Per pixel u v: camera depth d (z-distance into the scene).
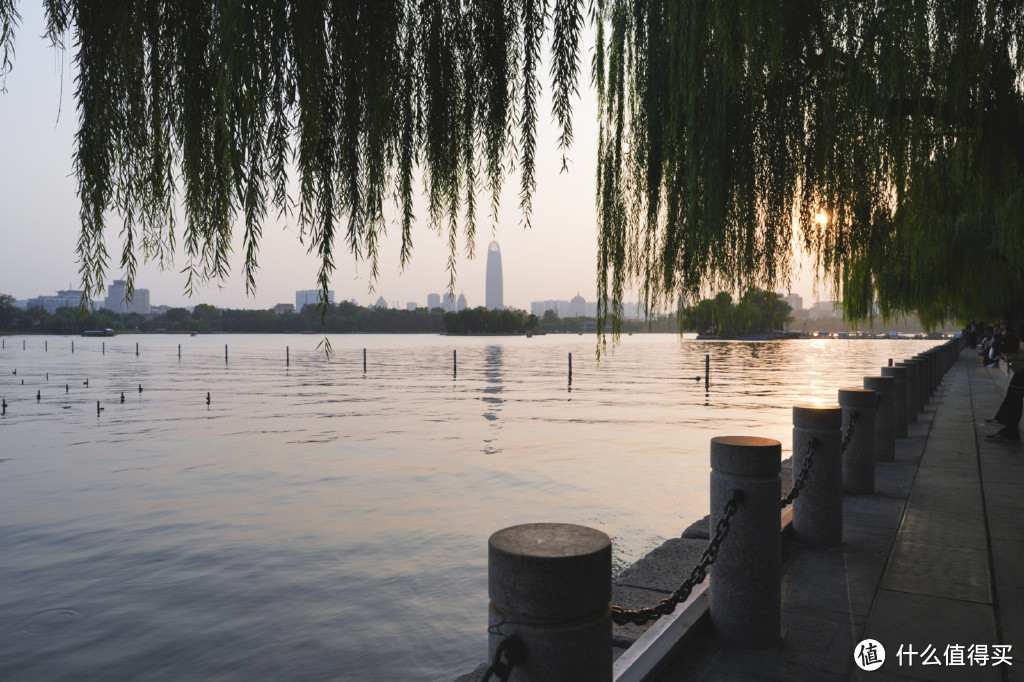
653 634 4.12
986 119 4.14
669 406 36.78
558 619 2.15
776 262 3.78
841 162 3.64
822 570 5.43
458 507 14.91
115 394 45.75
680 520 13.40
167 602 9.62
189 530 13.38
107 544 12.47
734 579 4.12
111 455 22.39
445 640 8.30
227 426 29.59
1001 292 19.45
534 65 2.31
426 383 55.75
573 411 34.91
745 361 92.12
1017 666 3.76
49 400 41.72
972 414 16.11
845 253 3.91
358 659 7.81
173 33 1.92
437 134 2.32
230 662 7.73
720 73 3.29
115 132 1.86
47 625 8.81
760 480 4.07
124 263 1.86
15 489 17.34
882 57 3.46
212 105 1.92
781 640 4.17
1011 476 9.07
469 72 2.38
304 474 18.97
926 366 18.59
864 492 8.05
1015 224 5.45
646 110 3.81
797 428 6.19
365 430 28.12
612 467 19.45
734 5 2.91
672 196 3.60
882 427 10.18
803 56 3.62
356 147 2.06
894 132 3.86
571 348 145.88
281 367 79.69
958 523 6.78
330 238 1.92
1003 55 3.83
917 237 4.07
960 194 4.61
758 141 3.66
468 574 10.67
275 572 10.84
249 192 1.75
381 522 13.78
